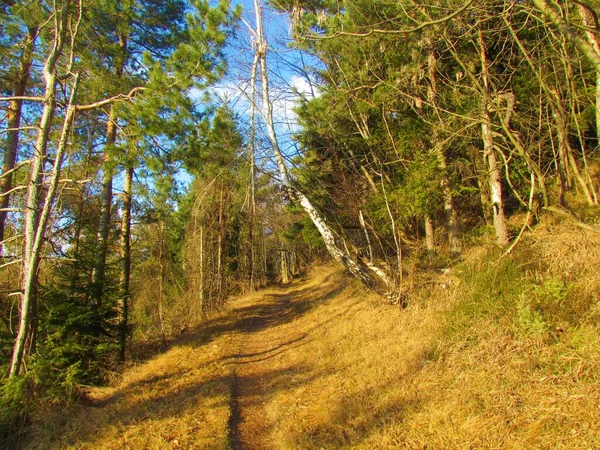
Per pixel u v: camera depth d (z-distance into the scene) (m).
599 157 9.65
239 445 5.27
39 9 8.34
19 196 9.88
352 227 12.91
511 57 8.96
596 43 4.73
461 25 7.41
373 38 9.82
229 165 10.55
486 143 8.70
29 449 5.62
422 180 9.15
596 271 5.64
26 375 6.67
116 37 10.48
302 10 10.66
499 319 5.84
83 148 10.26
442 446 4.07
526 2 6.42
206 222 18.11
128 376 8.81
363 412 5.23
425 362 5.97
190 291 16.22
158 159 8.77
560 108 5.47
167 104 8.27
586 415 3.64
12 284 9.63
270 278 46.97
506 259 6.91
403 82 10.37
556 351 4.74
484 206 11.14
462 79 10.02
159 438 5.33
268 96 11.12
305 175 12.98
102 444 5.34
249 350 10.53
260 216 21.88
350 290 14.16
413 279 9.16
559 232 7.26
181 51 8.23
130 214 11.70
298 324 12.87
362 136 12.16
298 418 5.63
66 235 9.69
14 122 10.44
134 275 14.66
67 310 8.52
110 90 9.43
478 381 4.91
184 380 7.95
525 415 4.02
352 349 8.03
